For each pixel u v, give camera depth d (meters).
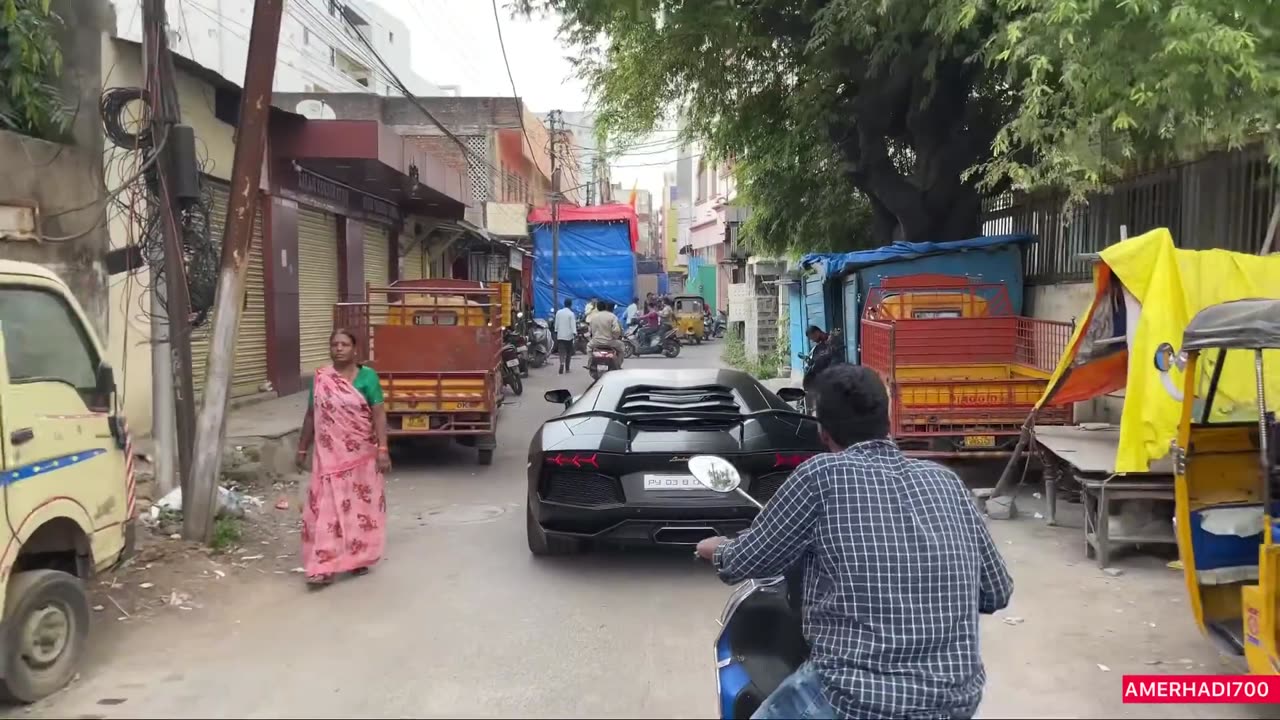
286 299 13.47
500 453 11.19
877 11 9.21
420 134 28.14
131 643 4.92
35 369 4.56
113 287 9.12
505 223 28.12
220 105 11.58
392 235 19.97
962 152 12.05
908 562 2.43
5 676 4.03
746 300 23.75
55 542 4.60
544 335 24.70
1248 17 5.88
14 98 8.29
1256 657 3.93
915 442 8.48
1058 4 5.97
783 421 6.30
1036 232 11.77
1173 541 6.11
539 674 4.52
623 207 39.06
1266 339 3.90
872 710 2.36
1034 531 7.13
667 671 4.55
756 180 16.52
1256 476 4.80
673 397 7.05
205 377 6.60
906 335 9.76
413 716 4.06
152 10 6.71
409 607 5.51
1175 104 6.02
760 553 2.60
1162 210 8.87
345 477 6.05
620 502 5.91
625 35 13.06
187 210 7.21
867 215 15.87
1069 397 7.88
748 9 11.70
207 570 6.11
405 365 10.27
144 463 9.15
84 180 8.74
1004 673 4.47
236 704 4.18
